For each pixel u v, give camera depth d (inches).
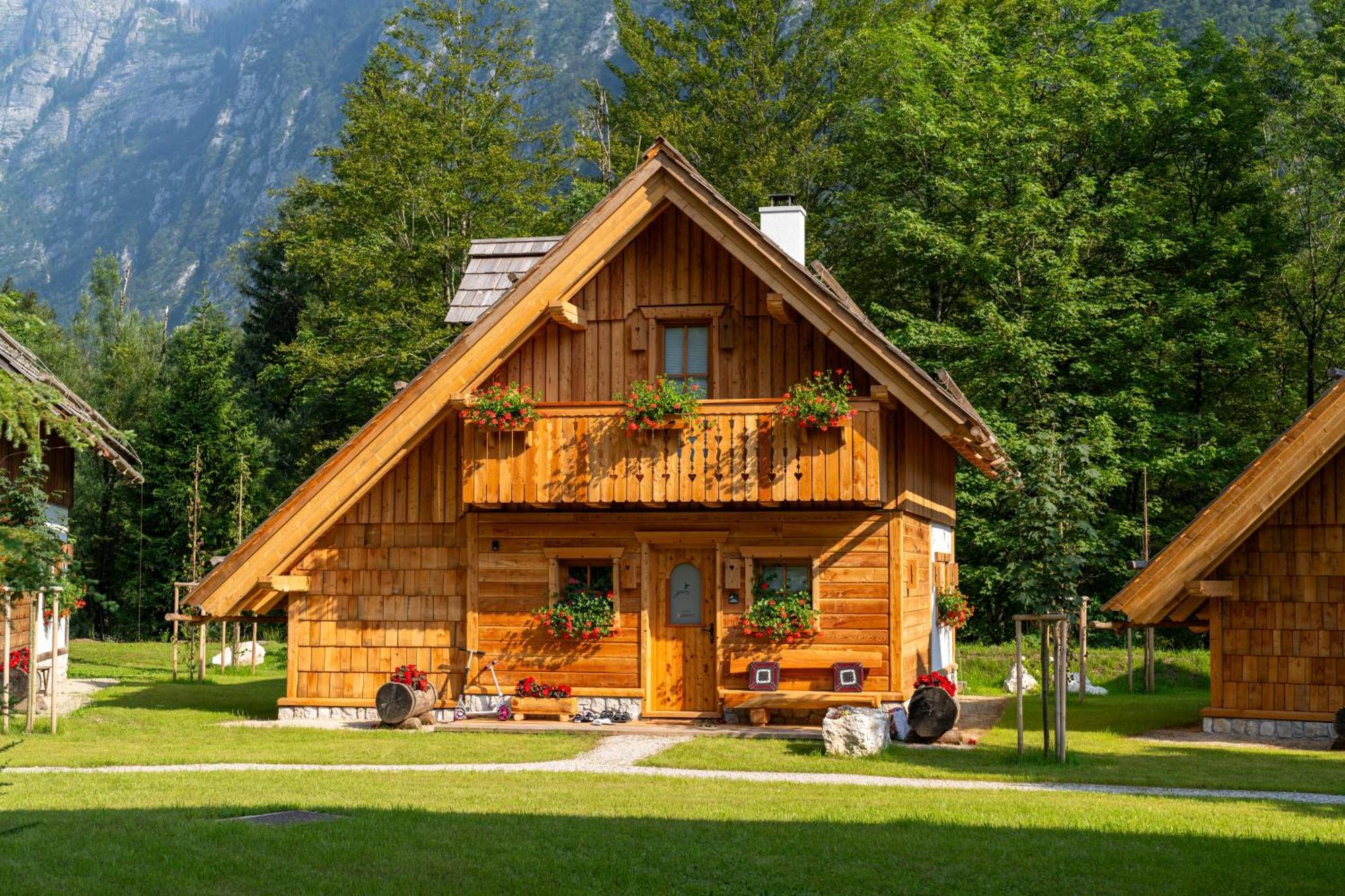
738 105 1822.1
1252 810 506.6
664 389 762.8
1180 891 372.8
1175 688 1144.8
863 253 1680.6
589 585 818.8
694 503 771.4
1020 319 1464.1
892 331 1609.3
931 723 708.0
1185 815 487.8
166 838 421.1
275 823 449.4
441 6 1875.0
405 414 807.7
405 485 839.1
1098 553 660.7
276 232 2276.1
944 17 1740.9
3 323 1041.5
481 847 412.8
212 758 642.2
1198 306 1514.5
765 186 1749.5
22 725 751.1
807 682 777.6
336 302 1841.8
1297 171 1640.0
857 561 777.6
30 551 314.8
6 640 721.0
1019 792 546.3
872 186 1685.5
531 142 1921.8
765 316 799.7
